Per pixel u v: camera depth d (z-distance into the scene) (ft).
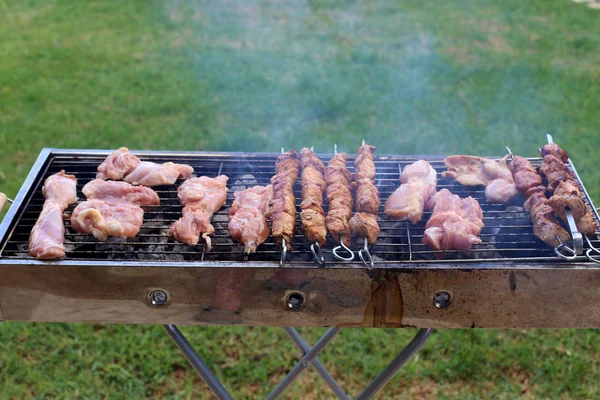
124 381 4.74
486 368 4.84
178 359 4.91
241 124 7.67
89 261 3.19
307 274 3.19
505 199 3.79
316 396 4.72
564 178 3.70
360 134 7.47
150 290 3.23
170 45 9.74
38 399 4.58
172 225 3.55
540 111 7.97
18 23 10.46
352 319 3.30
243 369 4.85
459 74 8.82
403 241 3.55
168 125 7.64
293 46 9.78
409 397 4.69
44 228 3.39
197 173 4.07
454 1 11.69
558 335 5.07
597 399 4.61
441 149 7.22
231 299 3.25
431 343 5.02
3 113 7.83
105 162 3.98
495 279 3.19
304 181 3.76
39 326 5.08
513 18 10.85
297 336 4.01
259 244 3.45
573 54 9.51
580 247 3.22
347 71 8.93
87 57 9.29
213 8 11.32
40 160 3.99
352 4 11.59
